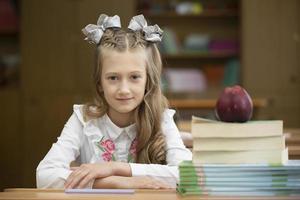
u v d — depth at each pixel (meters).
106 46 1.75
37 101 6.41
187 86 6.55
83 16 6.36
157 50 1.87
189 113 5.03
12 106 6.43
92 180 1.57
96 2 6.36
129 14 6.34
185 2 6.80
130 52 1.73
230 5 6.63
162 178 1.61
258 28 6.38
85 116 1.91
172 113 1.97
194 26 6.79
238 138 1.34
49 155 1.82
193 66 6.80
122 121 1.88
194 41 6.59
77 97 6.39
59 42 6.38
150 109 1.85
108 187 1.56
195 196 1.33
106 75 1.73
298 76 6.36
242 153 1.35
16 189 1.46
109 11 6.34
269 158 1.35
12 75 6.69
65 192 1.40
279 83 6.39
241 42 6.43
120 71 1.72
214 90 6.59
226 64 6.64
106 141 1.88
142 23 1.85
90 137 1.89
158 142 1.87
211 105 5.00
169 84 6.47
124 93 1.71
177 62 6.80
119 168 1.61
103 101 1.87
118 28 1.85
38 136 6.42
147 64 1.79
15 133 6.43
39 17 6.36
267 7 6.37
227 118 1.37
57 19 6.38
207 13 6.59
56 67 6.39
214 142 1.35
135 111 1.86
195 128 1.35
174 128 1.94
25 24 6.36
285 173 1.33
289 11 6.36
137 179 1.58
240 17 6.49
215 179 1.33
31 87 6.41
